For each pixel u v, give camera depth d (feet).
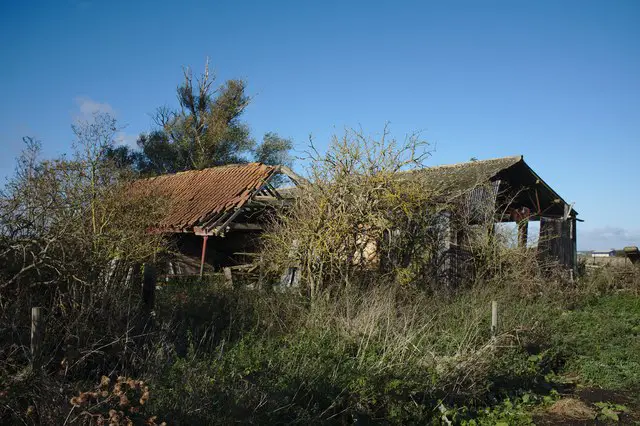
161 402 17.03
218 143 120.57
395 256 42.29
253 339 25.79
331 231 38.68
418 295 37.65
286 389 20.27
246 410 17.93
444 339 28.89
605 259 77.20
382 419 21.11
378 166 41.27
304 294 36.27
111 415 13.69
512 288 46.09
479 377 25.40
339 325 28.55
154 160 120.98
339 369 23.47
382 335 27.89
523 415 23.76
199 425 16.76
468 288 45.75
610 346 35.47
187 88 123.54
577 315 42.93
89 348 19.60
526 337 32.78
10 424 15.17
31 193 28.40
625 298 53.62
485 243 49.47
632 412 25.58
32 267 20.40
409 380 23.22
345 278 36.91
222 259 61.36
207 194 62.85
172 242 52.54
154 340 22.68
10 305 20.02
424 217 43.91
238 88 124.16
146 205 42.78
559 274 55.52
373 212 40.70
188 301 30.68
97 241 30.07
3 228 22.45
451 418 22.38
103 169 40.11
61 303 20.40
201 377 19.29
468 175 58.49
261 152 129.39
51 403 15.31
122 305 22.59
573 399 26.68
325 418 19.97
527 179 64.95
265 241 45.88
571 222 70.54
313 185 40.65
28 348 18.11
